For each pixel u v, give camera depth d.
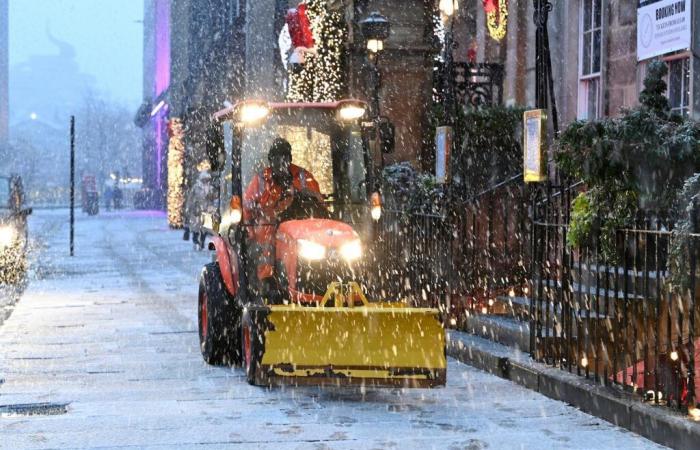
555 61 24.61
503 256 19.44
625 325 12.68
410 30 27.30
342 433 11.47
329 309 13.12
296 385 13.18
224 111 15.13
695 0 19.36
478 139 23.86
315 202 15.02
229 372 15.40
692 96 19.45
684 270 11.51
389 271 20.59
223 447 10.83
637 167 14.03
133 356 16.83
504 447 10.84
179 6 80.31
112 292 27.09
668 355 11.73
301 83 30.42
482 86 26.77
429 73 27.25
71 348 17.62
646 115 14.18
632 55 21.62
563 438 11.22
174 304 24.31
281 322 13.09
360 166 15.45
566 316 14.32
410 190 21.59
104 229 66.31
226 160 15.62
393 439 11.19
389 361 13.09
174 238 55.25
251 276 14.49
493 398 13.53
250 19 48.03
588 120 14.27
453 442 11.05
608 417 12.04
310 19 29.73
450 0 20.84
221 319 15.65
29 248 45.88
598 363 13.98
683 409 11.20
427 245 19.11
